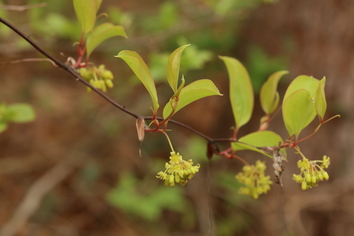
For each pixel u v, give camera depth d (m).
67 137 5.63
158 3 6.14
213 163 4.89
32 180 5.17
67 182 5.17
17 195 5.00
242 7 4.36
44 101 5.92
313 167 1.71
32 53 4.46
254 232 4.63
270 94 2.13
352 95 4.43
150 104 5.45
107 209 5.07
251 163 4.74
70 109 5.94
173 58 1.50
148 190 4.86
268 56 4.65
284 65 4.46
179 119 5.71
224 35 4.88
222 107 5.29
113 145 5.44
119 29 2.04
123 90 5.25
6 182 5.11
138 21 4.99
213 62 4.92
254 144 1.98
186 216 4.90
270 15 4.66
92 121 5.66
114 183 5.21
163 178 1.60
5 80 5.90
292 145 1.79
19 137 5.57
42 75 6.18
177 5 4.57
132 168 5.30
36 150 5.46
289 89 1.77
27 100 5.84
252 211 4.68
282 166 1.80
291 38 4.55
